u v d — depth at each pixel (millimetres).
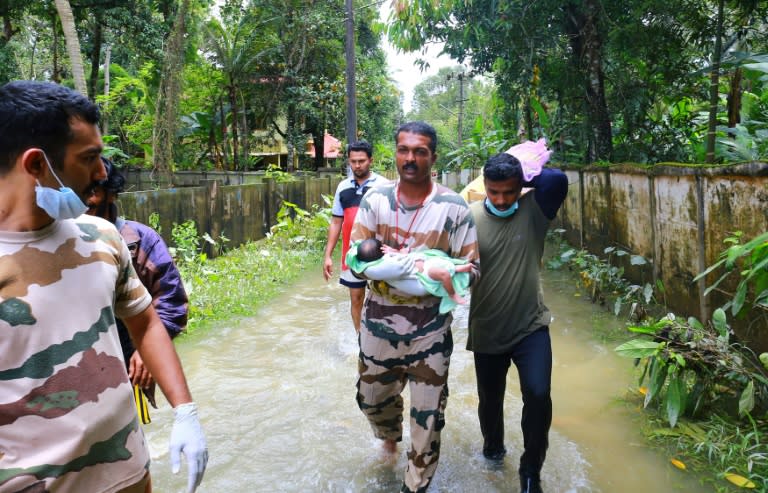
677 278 5773
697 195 5230
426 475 3086
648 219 6488
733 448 3539
